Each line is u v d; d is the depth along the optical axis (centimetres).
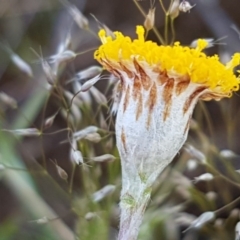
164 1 22
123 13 22
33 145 20
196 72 12
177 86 12
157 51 12
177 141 12
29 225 16
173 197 16
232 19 21
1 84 20
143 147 12
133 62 12
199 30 21
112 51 12
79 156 14
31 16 21
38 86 17
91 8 22
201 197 15
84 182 15
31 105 16
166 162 12
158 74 12
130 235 12
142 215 12
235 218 15
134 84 12
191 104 12
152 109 12
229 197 16
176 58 12
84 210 15
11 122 18
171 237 15
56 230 16
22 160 17
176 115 12
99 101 15
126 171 12
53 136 20
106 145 15
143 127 12
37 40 21
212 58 12
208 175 14
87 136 14
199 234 16
